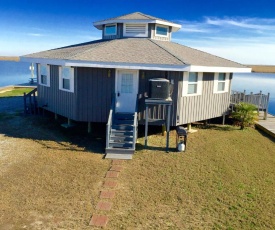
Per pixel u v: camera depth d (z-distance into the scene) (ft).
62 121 47.88
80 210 21.53
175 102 39.29
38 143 36.73
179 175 28.25
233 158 33.81
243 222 20.71
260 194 24.97
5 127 43.78
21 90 91.56
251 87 136.87
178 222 20.47
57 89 45.03
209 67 39.81
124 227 19.66
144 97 39.73
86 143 37.47
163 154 34.14
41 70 49.85
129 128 37.78
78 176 27.30
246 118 47.70
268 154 36.06
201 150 36.06
